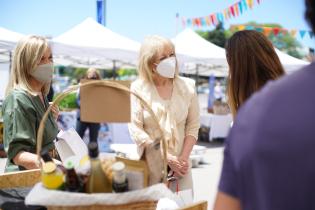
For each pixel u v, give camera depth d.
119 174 1.05
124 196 1.02
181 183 2.08
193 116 2.23
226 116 10.89
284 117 0.61
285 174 0.59
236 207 0.72
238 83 1.57
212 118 10.73
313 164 0.58
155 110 2.03
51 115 1.87
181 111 2.12
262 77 1.53
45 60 1.83
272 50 1.58
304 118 0.60
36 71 1.79
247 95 1.54
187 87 2.20
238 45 1.58
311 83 0.63
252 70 1.53
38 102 1.79
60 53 8.16
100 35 7.76
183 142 2.17
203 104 14.08
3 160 6.36
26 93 1.74
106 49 7.52
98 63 12.91
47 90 1.95
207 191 5.23
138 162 1.11
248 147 0.63
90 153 1.08
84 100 1.17
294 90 0.63
